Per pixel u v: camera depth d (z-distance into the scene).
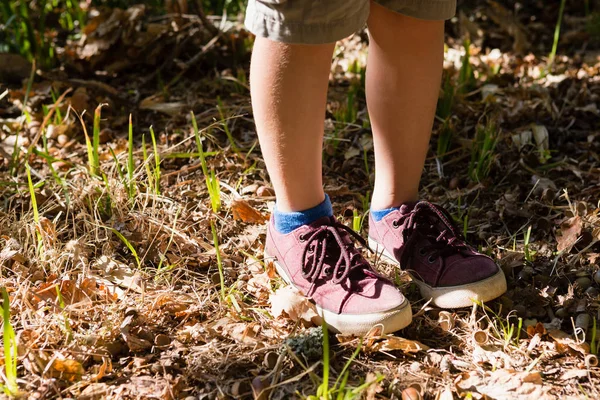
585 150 2.47
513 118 2.64
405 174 1.71
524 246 1.91
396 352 1.52
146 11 3.53
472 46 3.51
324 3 1.33
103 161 2.37
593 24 3.58
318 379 1.41
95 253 1.87
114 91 2.82
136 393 1.38
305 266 1.60
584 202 2.09
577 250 1.91
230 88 2.96
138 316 1.59
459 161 2.43
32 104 2.72
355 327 1.52
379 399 1.39
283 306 1.57
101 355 1.46
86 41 3.05
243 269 1.83
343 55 3.33
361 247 1.89
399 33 1.56
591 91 2.90
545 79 3.07
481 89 2.90
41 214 1.99
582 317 1.63
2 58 2.99
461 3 3.94
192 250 1.90
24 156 2.30
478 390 1.40
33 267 1.77
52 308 1.62
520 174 2.29
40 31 3.13
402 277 1.78
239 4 3.79
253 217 2.05
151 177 2.12
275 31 1.36
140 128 2.64
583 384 1.43
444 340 1.58
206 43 3.23
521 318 1.56
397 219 1.72
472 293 1.60
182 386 1.41
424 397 1.40
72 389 1.38
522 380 1.41
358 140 2.51
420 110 1.63
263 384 1.38
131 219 2.01
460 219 2.07
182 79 3.08
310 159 1.51
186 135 2.54
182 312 1.63
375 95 1.64
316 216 1.59
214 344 1.52
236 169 2.32
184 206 2.12
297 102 1.43
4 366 1.42
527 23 3.83
